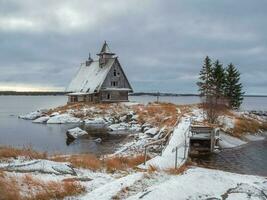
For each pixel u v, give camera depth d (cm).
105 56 8269
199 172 1703
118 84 8069
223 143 3812
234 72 6869
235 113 5684
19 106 13588
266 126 5384
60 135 4609
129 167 2036
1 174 1404
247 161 2909
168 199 1235
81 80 8731
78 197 1316
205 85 6456
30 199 1224
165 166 2102
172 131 3559
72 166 1827
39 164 1678
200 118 4784
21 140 4147
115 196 1254
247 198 1377
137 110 6388
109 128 5250
